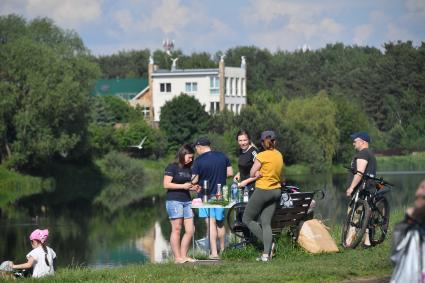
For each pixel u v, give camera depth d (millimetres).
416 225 14273
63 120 137125
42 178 139375
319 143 180250
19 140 132625
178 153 28047
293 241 28719
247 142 29688
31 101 130750
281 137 171750
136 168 152375
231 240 32969
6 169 135500
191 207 28281
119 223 85188
